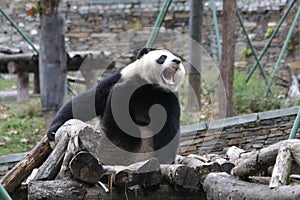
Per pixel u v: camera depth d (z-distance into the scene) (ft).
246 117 35.22
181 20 64.28
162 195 21.89
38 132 45.65
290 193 17.74
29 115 49.34
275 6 62.23
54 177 21.81
